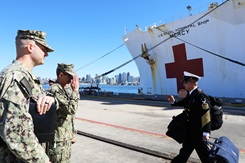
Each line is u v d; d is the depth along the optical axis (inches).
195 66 684.7
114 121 364.8
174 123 142.0
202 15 647.8
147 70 844.0
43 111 58.9
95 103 697.6
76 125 330.0
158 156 188.9
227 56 610.9
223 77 625.3
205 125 127.2
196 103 132.0
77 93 104.0
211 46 641.0
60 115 106.6
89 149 210.1
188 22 684.7
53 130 61.6
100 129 299.6
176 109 525.0
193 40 677.9
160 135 263.7
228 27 595.5
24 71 57.5
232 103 583.2
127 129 299.7
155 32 776.3
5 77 52.8
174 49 728.3
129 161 177.8
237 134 270.4
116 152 200.8
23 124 51.6
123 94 921.5
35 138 54.1
